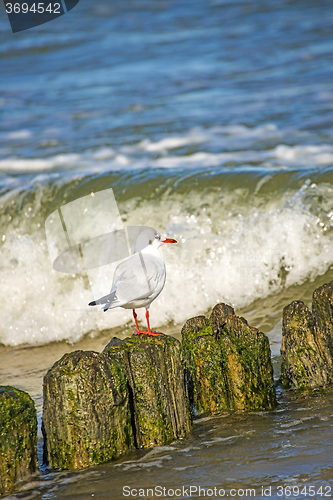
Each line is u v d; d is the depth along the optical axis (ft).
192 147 58.70
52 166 56.54
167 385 25.94
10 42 101.96
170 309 42.42
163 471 23.11
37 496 22.06
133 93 78.23
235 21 107.45
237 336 29.32
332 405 28.19
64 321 43.34
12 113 74.23
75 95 79.46
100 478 22.91
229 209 44.91
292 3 114.11
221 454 24.17
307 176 45.16
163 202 46.16
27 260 46.09
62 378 23.59
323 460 22.93
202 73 84.07
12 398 23.31
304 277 42.32
